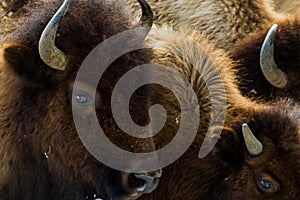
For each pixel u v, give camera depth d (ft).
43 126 99.09
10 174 103.40
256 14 122.72
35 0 104.32
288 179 96.89
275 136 98.17
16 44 96.78
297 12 124.26
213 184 102.63
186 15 122.62
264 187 98.43
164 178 104.63
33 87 98.48
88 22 97.55
